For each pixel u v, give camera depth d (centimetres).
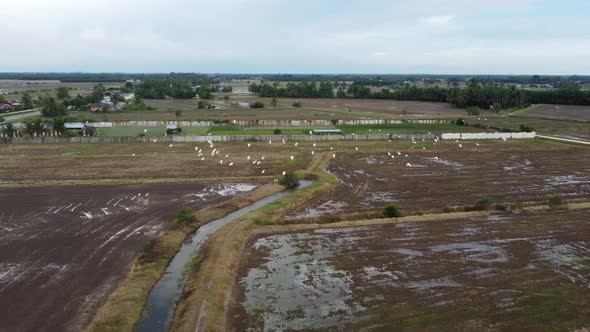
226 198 5366
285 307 3028
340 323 2836
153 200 5238
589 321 2834
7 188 5647
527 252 3859
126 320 2831
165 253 3816
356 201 5284
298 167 7006
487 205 4947
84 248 3888
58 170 6650
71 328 2752
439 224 4525
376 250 3928
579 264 3634
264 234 4312
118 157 7619
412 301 3086
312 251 3922
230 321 2867
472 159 7638
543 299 3097
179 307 3002
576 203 5131
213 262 3575
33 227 4341
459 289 3244
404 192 5628
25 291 3169
